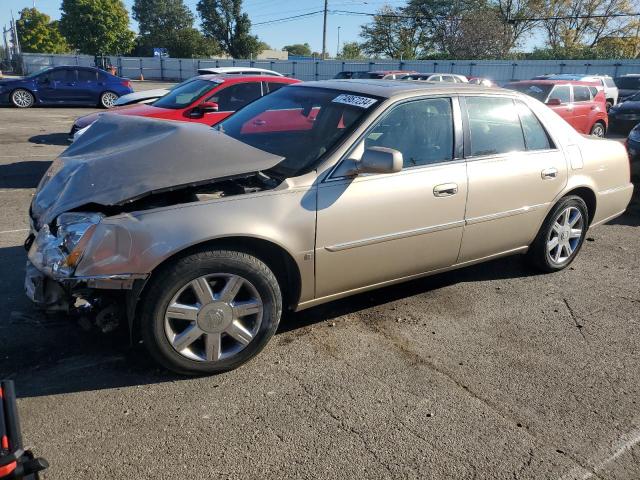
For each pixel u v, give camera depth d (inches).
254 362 137.2
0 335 143.1
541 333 158.6
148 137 138.8
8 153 404.8
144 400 120.4
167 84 1571.1
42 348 138.3
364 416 118.3
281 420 115.8
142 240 114.3
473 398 126.3
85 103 762.2
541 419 120.0
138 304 121.1
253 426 113.7
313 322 158.9
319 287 140.4
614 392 131.3
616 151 210.1
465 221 161.8
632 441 114.0
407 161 150.6
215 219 120.2
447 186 154.8
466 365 140.1
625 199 216.7
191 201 123.6
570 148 190.4
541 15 1951.3
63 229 116.6
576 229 203.0
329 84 172.9
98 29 2100.1
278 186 130.5
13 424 70.2
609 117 661.9
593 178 198.4
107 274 113.5
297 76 1750.7
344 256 140.4
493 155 168.1
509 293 184.7
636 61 1209.4
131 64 1988.2
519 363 142.3
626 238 253.3
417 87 160.6
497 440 112.6
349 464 104.1
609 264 217.2
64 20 2107.5
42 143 458.9
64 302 118.9
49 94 743.1
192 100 332.5
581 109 562.6
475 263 176.1
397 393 127.0
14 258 196.9
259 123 166.4
